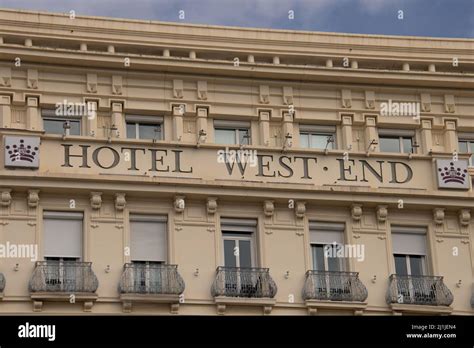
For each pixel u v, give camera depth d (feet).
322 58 173.27
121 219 156.35
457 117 173.58
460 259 162.81
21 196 154.92
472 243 163.84
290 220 160.45
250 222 159.84
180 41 170.09
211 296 155.02
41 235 154.10
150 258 156.66
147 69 167.02
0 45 162.91
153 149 159.94
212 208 158.20
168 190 157.28
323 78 170.81
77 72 165.68
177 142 160.56
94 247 154.61
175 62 167.12
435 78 173.27
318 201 160.86
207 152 161.17
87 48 167.94
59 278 151.53
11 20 165.99
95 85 165.78
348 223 161.79
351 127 170.50
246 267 156.97
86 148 158.40
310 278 157.17
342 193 161.27
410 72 172.76
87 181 155.63
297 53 172.55
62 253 154.61
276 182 161.07
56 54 164.35
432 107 173.58
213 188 158.40
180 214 157.89
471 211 164.55
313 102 170.50
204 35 170.60
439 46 176.45
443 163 165.48
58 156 157.38
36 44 166.61
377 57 174.40
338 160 163.94
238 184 158.92
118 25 168.96
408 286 159.12
